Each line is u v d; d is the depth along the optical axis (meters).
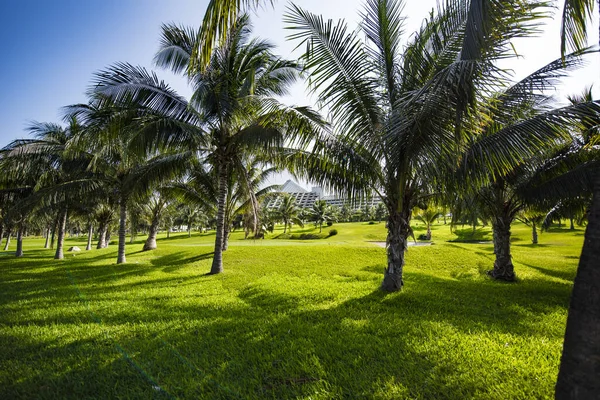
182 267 10.71
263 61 8.95
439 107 3.54
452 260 12.43
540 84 4.25
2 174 11.97
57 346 3.52
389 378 2.75
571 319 1.60
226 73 8.08
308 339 3.69
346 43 4.98
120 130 7.95
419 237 31.70
